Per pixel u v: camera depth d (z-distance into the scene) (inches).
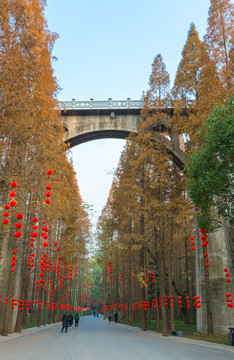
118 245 932.6
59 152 684.1
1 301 730.8
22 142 508.1
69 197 841.5
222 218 850.8
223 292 844.0
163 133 876.0
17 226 366.9
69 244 1003.9
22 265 821.9
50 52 674.2
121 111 1210.0
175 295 1309.1
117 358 322.3
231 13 767.7
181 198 822.5
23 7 497.4
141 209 838.5
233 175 511.5
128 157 940.6
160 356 346.3
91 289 3262.8
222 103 671.1
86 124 1210.0
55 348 417.7
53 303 1315.2
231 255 946.1
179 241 1197.7
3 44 460.4
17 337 611.2
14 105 471.5
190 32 962.1
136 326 1215.6
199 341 586.9
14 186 367.9
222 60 739.4
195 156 550.3
